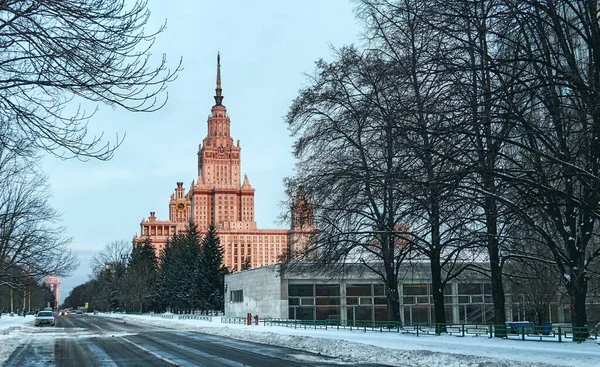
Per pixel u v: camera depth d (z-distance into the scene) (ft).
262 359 71.36
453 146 51.55
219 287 281.74
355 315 158.10
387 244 107.45
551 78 53.42
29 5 29.04
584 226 71.41
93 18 28.96
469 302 156.76
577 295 71.56
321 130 101.96
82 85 29.35
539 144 69.46
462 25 55.57
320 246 98.73
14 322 237.25
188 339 115.55
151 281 370.12
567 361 53.67
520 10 53.83
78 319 280.31
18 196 133.59
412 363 62.95
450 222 91.91
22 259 136.46
